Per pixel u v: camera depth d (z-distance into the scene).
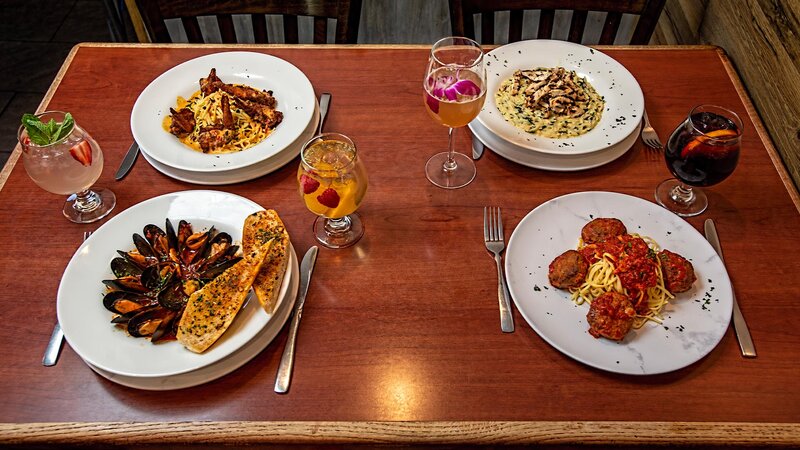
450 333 0.98
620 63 1.44
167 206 1.09
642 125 1.30
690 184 1.09
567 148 1.20
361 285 1.04
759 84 1.39
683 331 0.95
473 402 0.91
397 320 1.00
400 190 1.19
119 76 1.42
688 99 1.36
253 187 1.19
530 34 2.61
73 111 1.34
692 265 1.03
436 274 1.06
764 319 0.99
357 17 1.62
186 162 1.19
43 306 1.01
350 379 0.93
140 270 1.03
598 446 0.88
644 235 1.08
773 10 1.31
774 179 1.19
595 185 1.19
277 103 1.32
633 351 0.93
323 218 1.14
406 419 0.89
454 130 1.31
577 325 0.97
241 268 0.97
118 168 1.23
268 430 0.87
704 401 0.90
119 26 2.41
